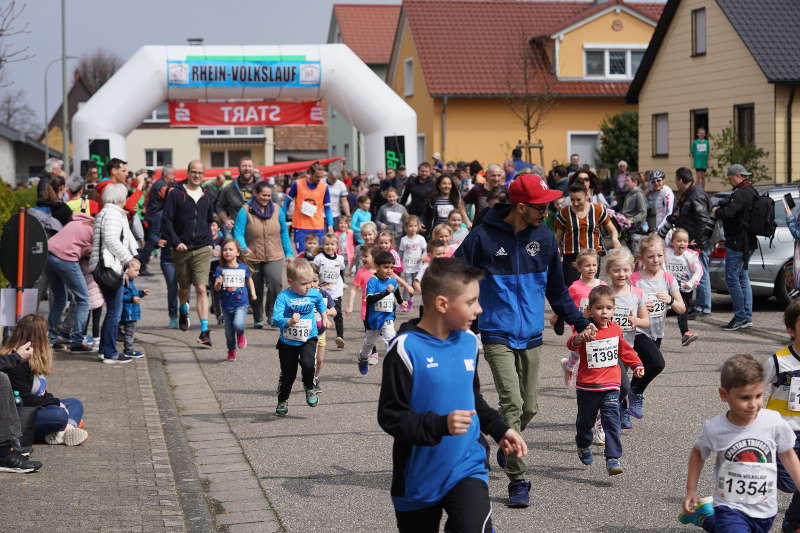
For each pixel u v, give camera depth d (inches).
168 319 753.0
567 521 296.2
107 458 360.8
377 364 565.9
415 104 2143.2
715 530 242.7
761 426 244.2
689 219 706.8
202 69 1251.2
